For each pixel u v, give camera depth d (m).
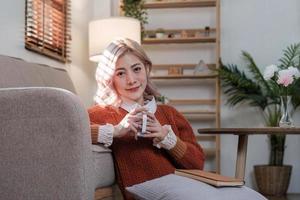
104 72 1.62
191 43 4.48
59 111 1.22
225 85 4.34
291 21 4.43
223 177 1.37
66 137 1.22
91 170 1.27
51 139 1.23
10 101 1.25
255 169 4.12
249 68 4.37
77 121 1.22
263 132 2.20
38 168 1.24
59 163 1.22
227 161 4.38
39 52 2.93
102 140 1.49
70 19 3.62
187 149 1.55
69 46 3.58
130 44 1.63
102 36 3.34
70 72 3.61
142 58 1.64
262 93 4.28
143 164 1.53
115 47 1.62
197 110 4.37
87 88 4.01
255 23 4.46
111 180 1.58
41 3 2.99
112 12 4.45
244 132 2.23
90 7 4.18
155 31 4.35
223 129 2.30
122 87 1.61
